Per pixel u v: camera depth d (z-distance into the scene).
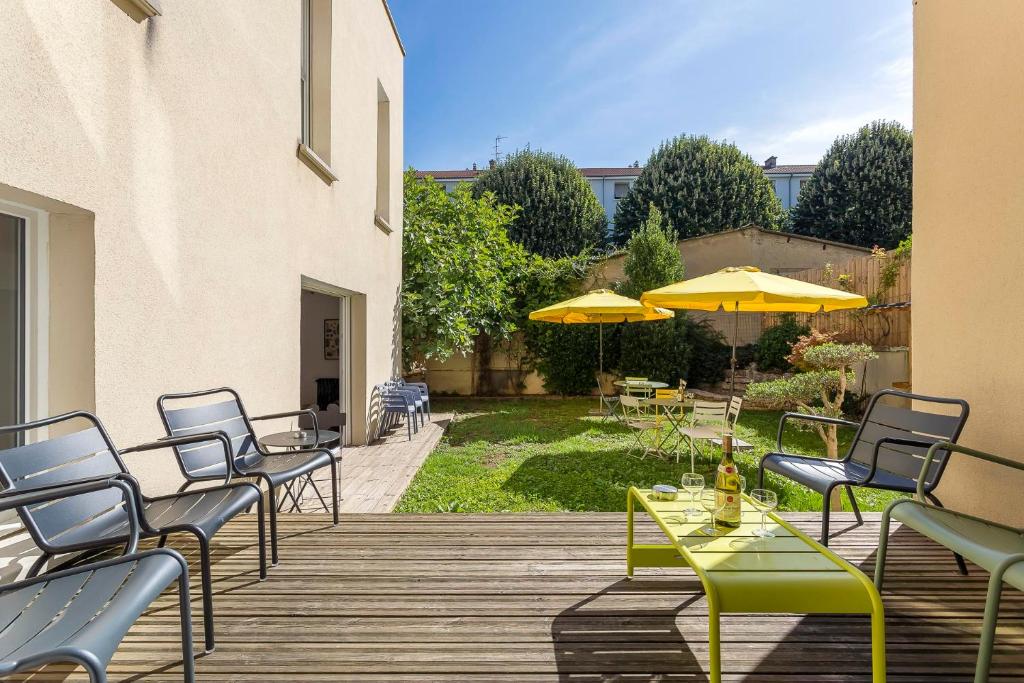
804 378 5.95
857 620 2.07
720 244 12.81
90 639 1.15
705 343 11.23
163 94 2.93
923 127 3.36
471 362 11.98
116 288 2.59
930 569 2.50
